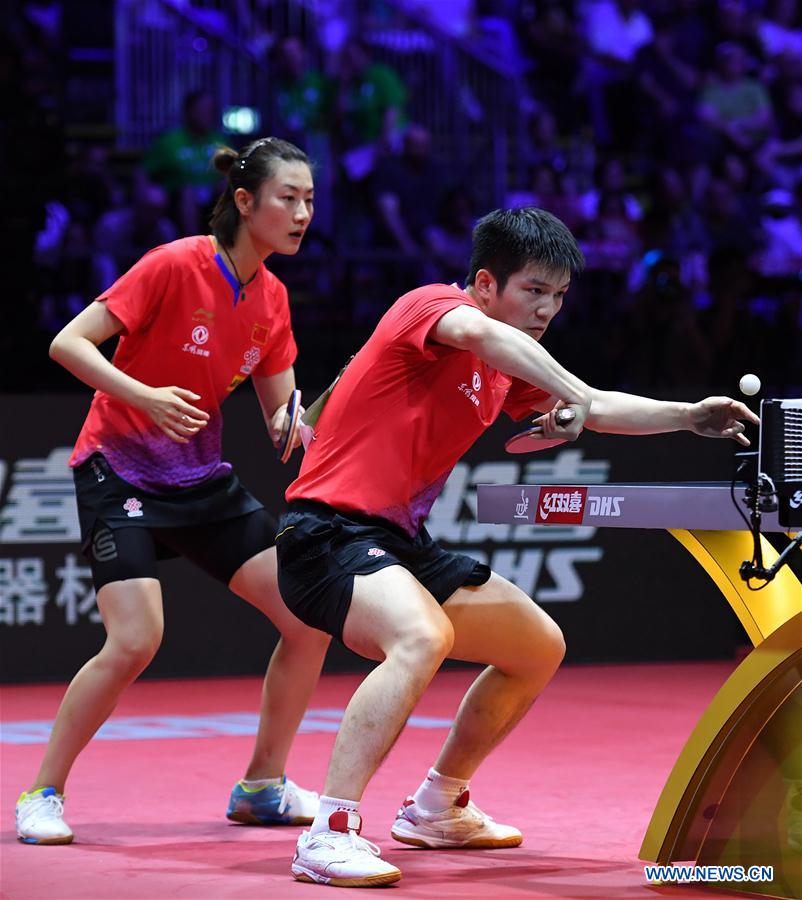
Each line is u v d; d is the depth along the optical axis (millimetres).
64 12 26469
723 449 18297
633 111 27609
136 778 10531
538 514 7203
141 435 8742
